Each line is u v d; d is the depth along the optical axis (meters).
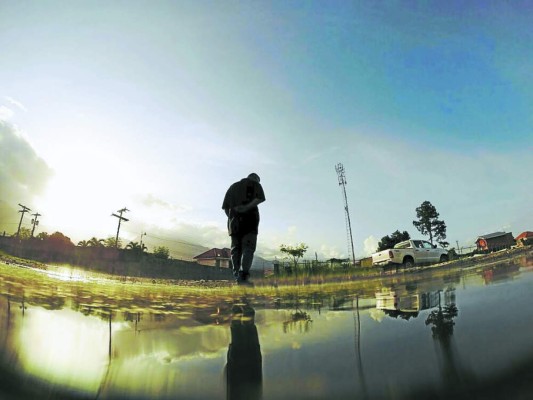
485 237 14.97
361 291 2.99
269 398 0.90
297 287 3.62
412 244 13.51
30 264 2.89
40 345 1.19
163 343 1.34
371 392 0.92
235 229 4.14
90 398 0.87
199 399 0.90
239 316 1.87
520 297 1.92
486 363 1.07
